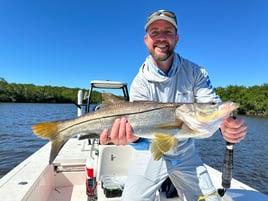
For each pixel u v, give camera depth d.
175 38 0.91
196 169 0.90
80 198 1.31
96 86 1.84
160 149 0.72
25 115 10.63
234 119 0.71
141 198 0.87
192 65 0.95
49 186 1.33
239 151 4.93
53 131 0.74
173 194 1.05
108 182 1.13
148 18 0.90
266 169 3.63
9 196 0.88
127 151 1.20
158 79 0.90
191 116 0.72
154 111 0.73
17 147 4.40
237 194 1.03
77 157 1.47
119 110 0.74
